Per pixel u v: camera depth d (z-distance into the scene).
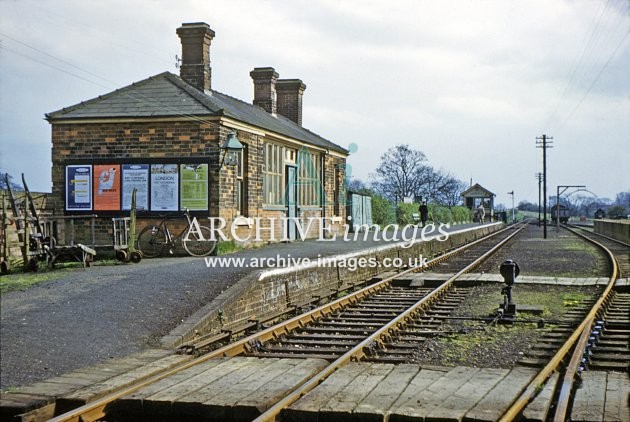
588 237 46.62
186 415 6.36
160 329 9.59
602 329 10.80
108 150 19.05
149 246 18.28
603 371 7.75
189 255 18.17
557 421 5.65
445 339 10.22
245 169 20.67
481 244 37.31
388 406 6.20
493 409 6.09
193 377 7.32
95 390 6.65
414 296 15.24
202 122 18.58
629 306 13.62
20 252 15.49
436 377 7.32
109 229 18.92
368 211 39.22
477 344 9.78
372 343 9.32
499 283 17.17
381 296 15.23
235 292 11.35
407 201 52.53
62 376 7.25
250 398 6.46
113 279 12.89
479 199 97.56
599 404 6.22
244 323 11.41
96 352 8.41
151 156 18.83
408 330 10.91
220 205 18.53
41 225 15.82
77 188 19.09
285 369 7.71
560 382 7.20
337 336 10.37
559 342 9.76
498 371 7.62
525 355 8.97
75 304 10.74
